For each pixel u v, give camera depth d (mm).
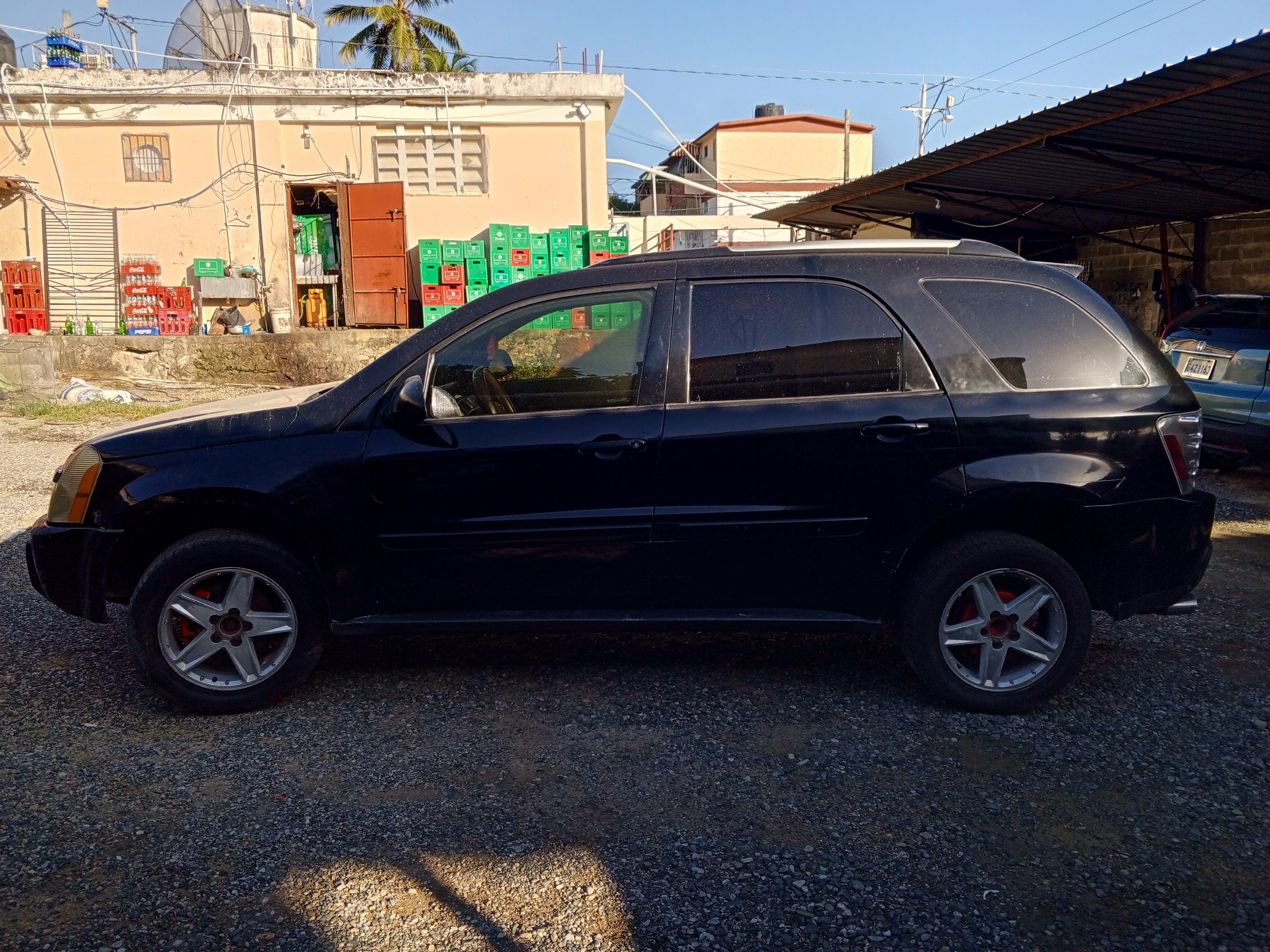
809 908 2562
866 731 3615
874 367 3705
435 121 16578
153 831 2920
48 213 16125
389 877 2697
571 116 16875
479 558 3725
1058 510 3713
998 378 3684
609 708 3828
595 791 3178
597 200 17094
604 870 2734
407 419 3621
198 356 15023
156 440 3736
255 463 3664
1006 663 3805
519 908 2564
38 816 2998
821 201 14617
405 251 16125
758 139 41625
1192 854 2809
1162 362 3809
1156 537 3693
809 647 4520
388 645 4566
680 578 3744
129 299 15836
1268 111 8039
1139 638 4625
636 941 2434
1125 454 3648
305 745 3512
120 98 15961
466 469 3676
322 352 15234
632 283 3820
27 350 13242
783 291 3773
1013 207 14219
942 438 3619
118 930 2455
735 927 2488
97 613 3783
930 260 3818
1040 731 3613
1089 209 13680
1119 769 3322
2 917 2502
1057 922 2506
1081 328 3764
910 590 3701
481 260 16125
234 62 16016
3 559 5957
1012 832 2928
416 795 3148
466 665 4305
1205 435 8016
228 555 3660
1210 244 13914
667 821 2986
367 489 3684
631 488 3672
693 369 3729
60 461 9172
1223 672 4188
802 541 3693
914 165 11078
